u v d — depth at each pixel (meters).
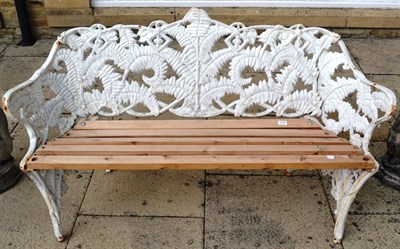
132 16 4.75
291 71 2.76
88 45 2.70
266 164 2.34
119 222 2.76
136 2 4.71
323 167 2.35
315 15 4.75
